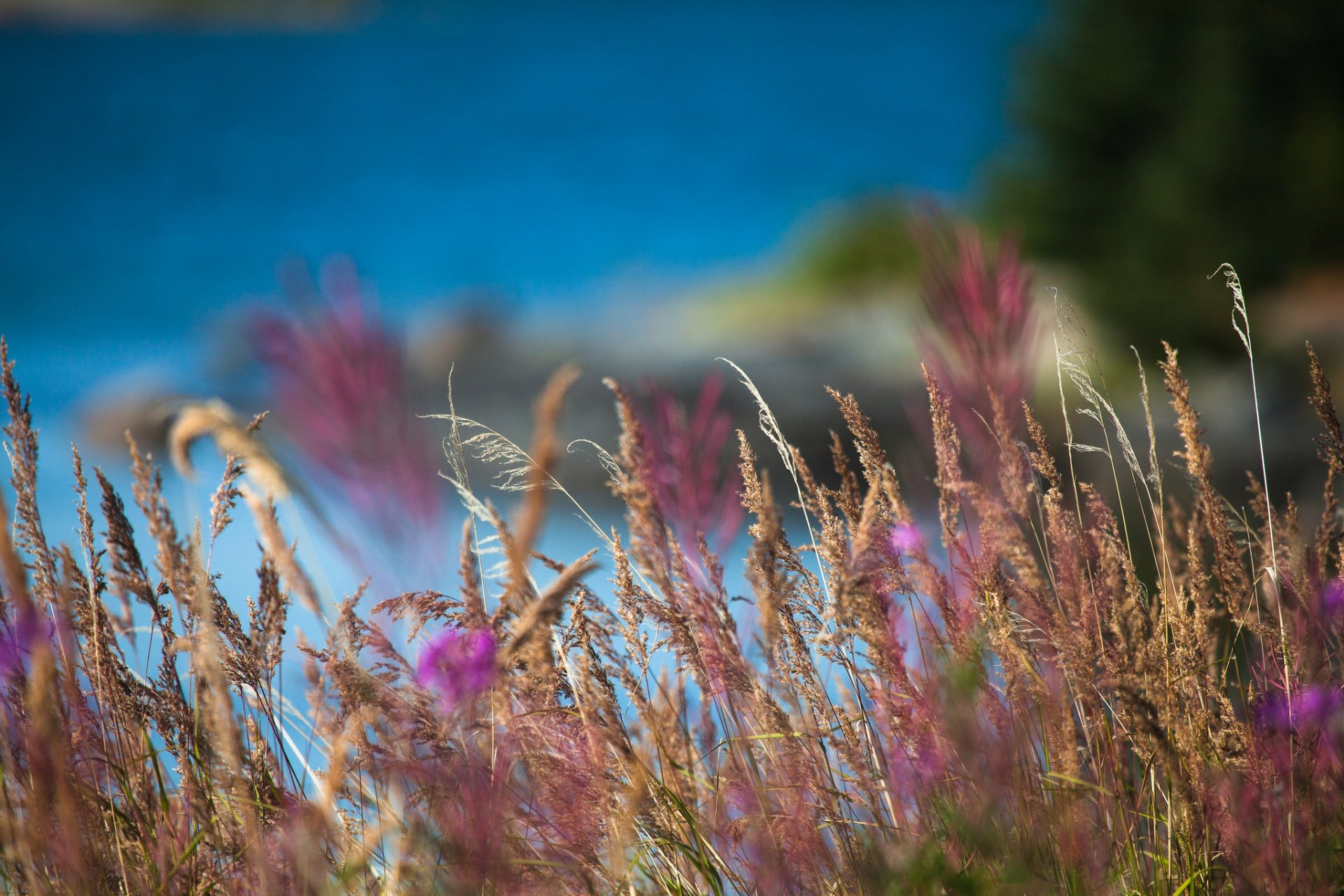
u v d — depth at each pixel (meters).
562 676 3.70
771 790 3.69
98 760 3.67
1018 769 3.65
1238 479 11.95
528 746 3.66
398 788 3.65
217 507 3.68
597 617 3.71
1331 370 14.67
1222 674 3.74
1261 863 3.62
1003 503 3.67
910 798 3.68
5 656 3.65
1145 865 3.72
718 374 3.66
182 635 3.70
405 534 3.42
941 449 3.68
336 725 3.68
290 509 3.75
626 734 3.67
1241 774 3.68
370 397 3.41
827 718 3.72
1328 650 3.70
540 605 3.59
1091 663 3.68
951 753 3.65
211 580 3.69
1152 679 3.69
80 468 3.69
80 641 3.72
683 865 3.71
